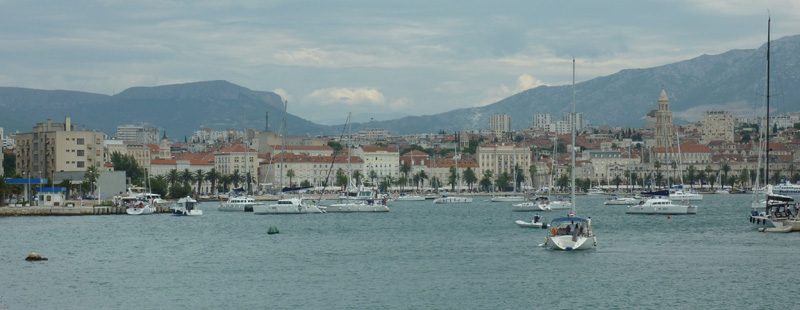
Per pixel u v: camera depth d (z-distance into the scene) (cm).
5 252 16000
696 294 11156
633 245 16225
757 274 12550
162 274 13162
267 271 13400
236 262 14462
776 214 19112
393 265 13938
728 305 10525
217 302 10975
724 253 14812
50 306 10806
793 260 13850
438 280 12388
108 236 19225
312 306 10688
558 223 16388
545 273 12825
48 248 16688
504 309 10456
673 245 16188
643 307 10456
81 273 13300
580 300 10875
